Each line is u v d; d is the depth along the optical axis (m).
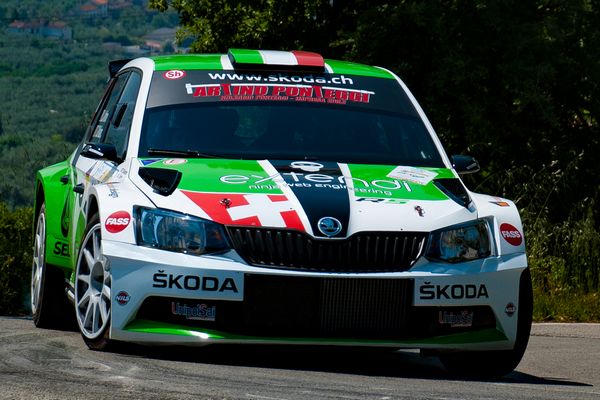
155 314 13.91
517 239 14.81
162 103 16.77
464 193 15.40
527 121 42.34
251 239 13.76
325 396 11.16
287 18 48.28
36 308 19.75
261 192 14.40
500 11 42.06
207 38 50.25
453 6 41.78
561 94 43.19
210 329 13.66
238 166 15.38
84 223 16.44
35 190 21.20
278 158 15.95
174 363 13.40
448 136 42.69
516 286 14.54
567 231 30.25
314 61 17.89
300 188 14.55
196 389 11.27
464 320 14.22
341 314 13.67
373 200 14.51
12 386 11.25
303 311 13.59
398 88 17.98
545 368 16.88
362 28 43.03
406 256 13.97
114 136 17.55
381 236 13.95
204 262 13.63
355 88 17.66
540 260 28.95
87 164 17.94
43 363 13.10
